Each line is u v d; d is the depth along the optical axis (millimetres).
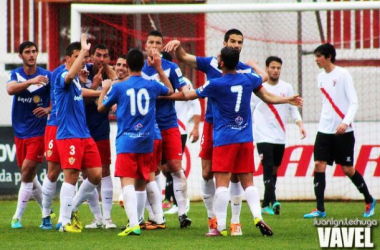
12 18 61688
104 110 35250
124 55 36938
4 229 38219
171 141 38844
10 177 53469
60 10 59062
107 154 39031
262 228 34156
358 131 51812
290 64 56719
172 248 31141
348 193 51906
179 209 38656
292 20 56969
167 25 57312
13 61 61562
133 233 35156
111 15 55688
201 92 33844
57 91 36062
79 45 36406
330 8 49438
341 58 56031
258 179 51844
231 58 33469
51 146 37344
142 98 34469
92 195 38531
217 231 34938
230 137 33781
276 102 34688
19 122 39531
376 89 55344
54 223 41000
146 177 35281
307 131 52219
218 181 34344
